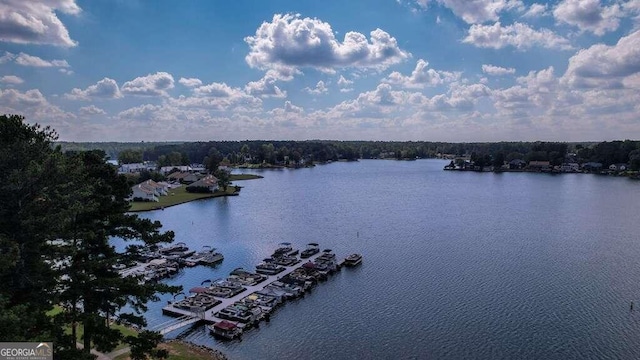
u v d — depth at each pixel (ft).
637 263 253.03
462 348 155.43
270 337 166.81
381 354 152.46
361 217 416.46
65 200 89.04
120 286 94.07
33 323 73.41
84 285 91.15
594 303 193.36
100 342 92.53
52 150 97.76
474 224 373.61
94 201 96.99
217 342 163.63
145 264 259.39
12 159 87.30
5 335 66.49
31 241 84.38
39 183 86.99
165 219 412.36
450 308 189.78
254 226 377.71
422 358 149.48
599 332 165.78
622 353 150.51
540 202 502.79
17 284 83.25
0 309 67.97
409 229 357.20
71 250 88.58
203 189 597.11
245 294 209.87
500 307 190.08
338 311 189.37
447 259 265.54
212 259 270.87
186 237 337.93
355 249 294.87
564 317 179.22
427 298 201.77
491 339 161.38
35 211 87.20
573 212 428.97
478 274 235.40
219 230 362.94
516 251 281.95
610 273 234.79
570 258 264.11
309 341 162.91
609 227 354.54
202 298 199.62
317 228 366.63
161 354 106.01
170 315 187.62
